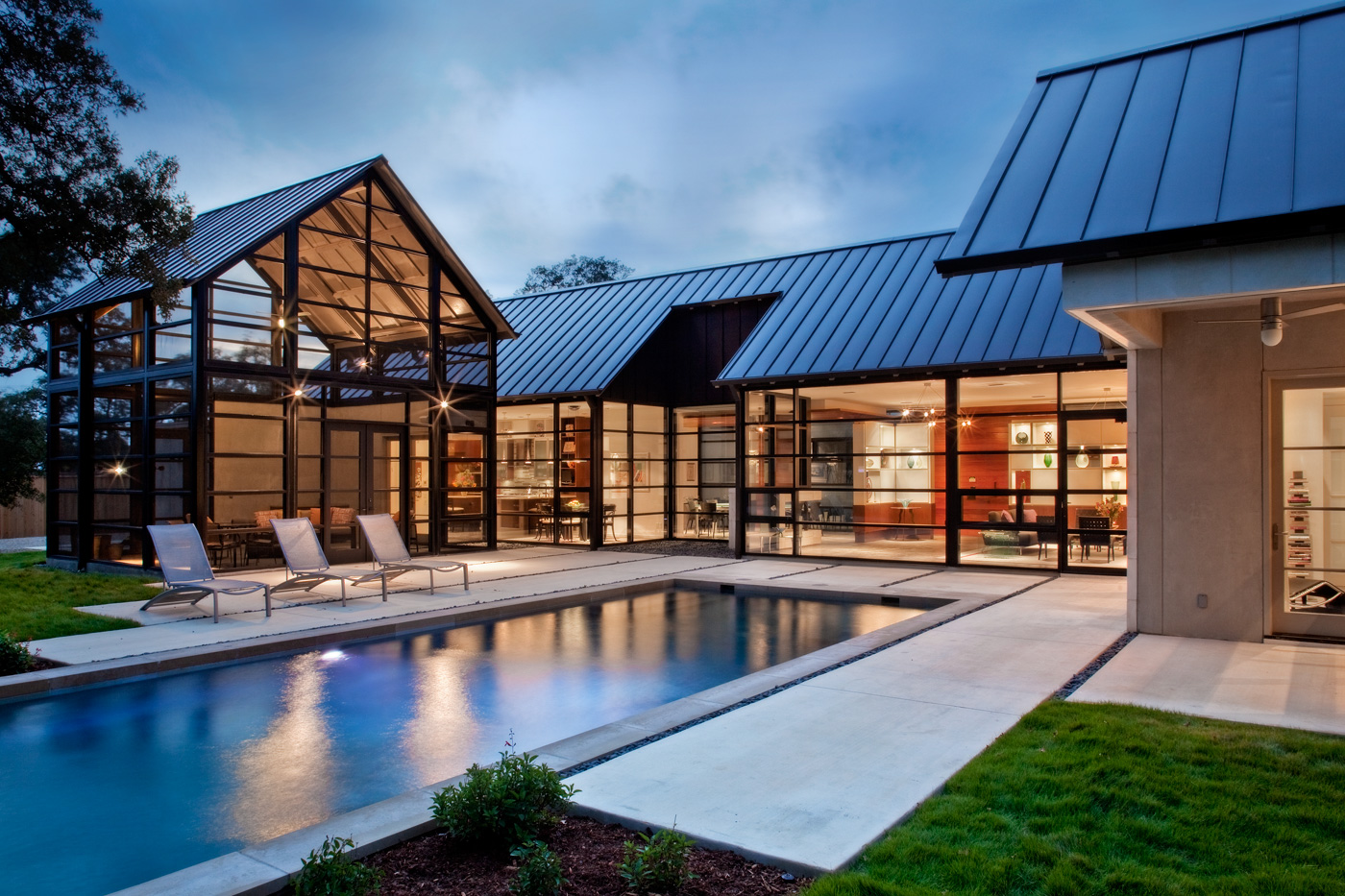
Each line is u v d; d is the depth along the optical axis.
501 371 20.67
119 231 14.30
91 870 4.03
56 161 14.59
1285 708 5.92
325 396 15.14
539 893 3.23
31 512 26.09
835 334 16.25
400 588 12.62
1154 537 8.75
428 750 5.80
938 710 6.00
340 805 4.84
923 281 16.67
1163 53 8.12
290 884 3.43
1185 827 3.83
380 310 16.22
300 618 10.09
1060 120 7.66
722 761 4.94
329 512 15.15
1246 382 8.33
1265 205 5.43
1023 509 13.97
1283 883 3.27
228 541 13.59
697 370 20.45
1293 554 8.27
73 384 15.33
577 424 18.98
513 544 20.08
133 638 8.93
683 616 11.06
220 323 13.54
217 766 5.48
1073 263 6.16
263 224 14.59
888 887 3.26
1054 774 4.50
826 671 7.24
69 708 6.84
